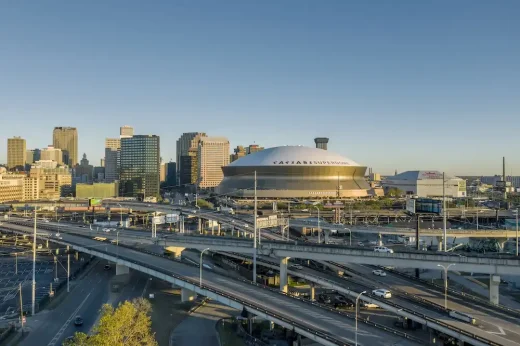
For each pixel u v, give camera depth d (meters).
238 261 192.12
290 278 164.00
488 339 83.12
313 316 94.88
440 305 104.00
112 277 166.25
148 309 107.31
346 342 80.19
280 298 108.12
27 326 114.50
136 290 148.25
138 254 171.50
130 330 81.94
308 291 146.38
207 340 105.88
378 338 82.81
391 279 131.75
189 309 128.25
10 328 110.44
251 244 149.25
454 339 97.62
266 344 101.38
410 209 172.00
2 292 146.38
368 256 128.75
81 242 196.88
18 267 183.75
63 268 182.25
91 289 149.88
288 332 107.19
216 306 131.75
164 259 161.62
